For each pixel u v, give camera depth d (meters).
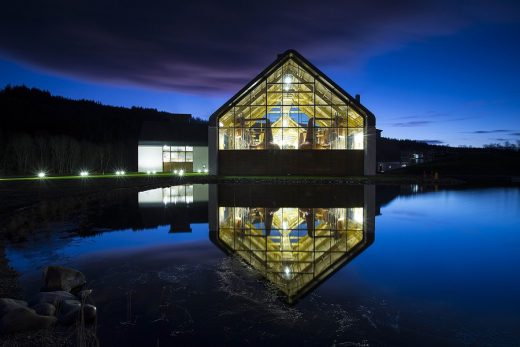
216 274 6.58
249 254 7.86
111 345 4.20
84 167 44.44
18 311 4.45
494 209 14.66
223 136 31.75
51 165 42.16
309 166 31.47
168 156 44.81
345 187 23.61
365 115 31.06
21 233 9.93
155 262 7.33
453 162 52.28
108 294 5.70
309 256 7.67
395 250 8.14
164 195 18.86
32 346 4.13
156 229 10.44
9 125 56.75
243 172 31.69
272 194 19.30
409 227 10.80
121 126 69.62
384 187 24.23
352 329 4.52
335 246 8.50
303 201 16.47
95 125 65.25
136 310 5.12
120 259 7.53
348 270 6.77
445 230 10.43
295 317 4.88
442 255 7.75
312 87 31.19
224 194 19.30
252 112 31.50
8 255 7.81
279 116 31.50
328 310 5.07
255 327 4.62
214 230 10.28
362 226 10.93
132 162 49.16
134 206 14.85
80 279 6.11
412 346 4.14
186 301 5.42
